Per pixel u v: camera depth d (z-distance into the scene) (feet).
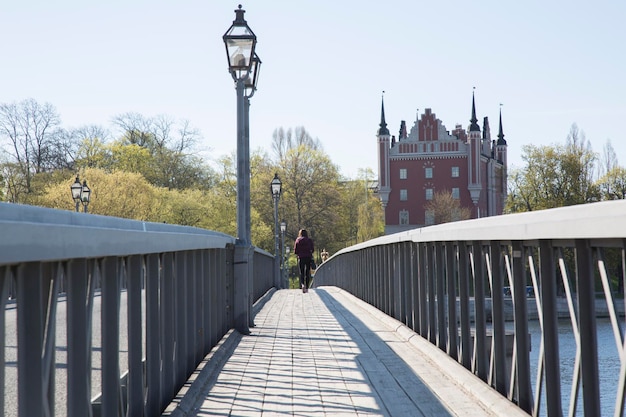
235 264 38.91
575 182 222.48
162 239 18.61
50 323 11.34
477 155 384.06
